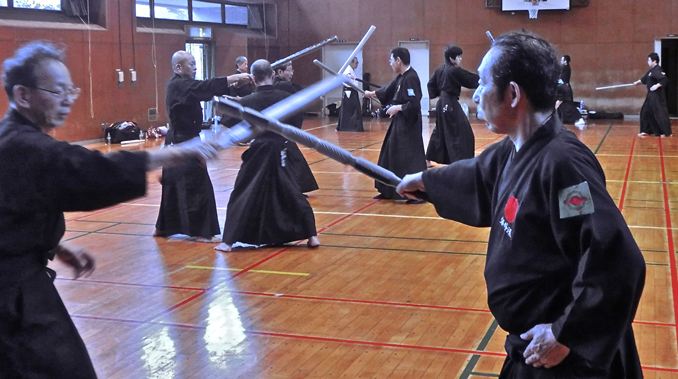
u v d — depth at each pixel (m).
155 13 18.27
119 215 8.26
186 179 6.80
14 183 2.17
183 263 6.07
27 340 2.19
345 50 22.89
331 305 4.90
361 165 2.58
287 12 23.14
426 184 2.57
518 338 2.12
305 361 3.95
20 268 2.21
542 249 2.01
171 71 17.94
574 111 18.97
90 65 15.48
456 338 4.25
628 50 20.52
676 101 20.47
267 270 5.81
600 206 1.86
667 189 9.08
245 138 2.41
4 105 13.48
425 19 22.05
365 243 6.67
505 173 2.18
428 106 22.52
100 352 4.12
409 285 5.33
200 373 3.81
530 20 21.17
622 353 2.06
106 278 5.64
